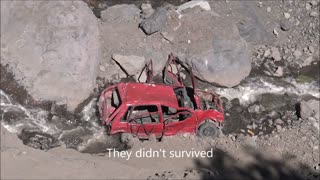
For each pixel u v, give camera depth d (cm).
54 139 1441
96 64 1555
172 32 1647
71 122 1482
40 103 1484
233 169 1379
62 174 1245
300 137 1496
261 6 1803
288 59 1733
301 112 1553
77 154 1380
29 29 1516
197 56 1611
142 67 1589
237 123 1566
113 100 1454
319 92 1664
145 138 1453
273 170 1388
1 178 1205
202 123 1468
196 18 1672
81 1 1589
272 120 1584
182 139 1452
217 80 1616
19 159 1270
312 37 1759
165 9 1670
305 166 1414
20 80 1491
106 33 1644
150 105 1412
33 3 1545
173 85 1490
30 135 1434
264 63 1714
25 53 1502
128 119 1403
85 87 1510
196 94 1500
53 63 1494
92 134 1472
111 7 1719
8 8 1538
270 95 1642
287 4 1809
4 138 1369
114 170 1291
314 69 1722
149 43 1636
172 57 1627
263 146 1483
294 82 1680
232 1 1762
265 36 1736
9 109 1462
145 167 1340
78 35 1520
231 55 1630
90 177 1251
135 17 1702
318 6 1803
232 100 1616
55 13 1530
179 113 1424
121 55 1573
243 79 1658
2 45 1511
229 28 1673
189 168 1358
